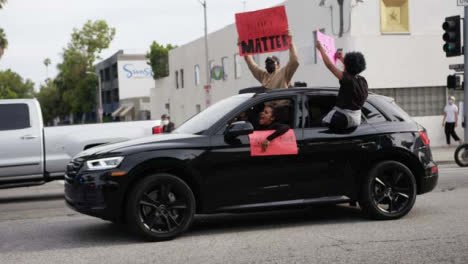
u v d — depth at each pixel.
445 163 16.55
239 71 34.34
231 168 6.84
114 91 84.19
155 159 6.56
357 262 5.45
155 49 54.44
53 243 6.75
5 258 6.06
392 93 22.00
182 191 6.64
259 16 8.87
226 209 6.86
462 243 6.12
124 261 5.74
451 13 22.16
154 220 6.56
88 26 66.31
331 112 7.24
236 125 6.68
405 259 5.54
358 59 7.14
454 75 17.09
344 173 7.26
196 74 42.97
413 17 22.02
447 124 21.19
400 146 7.45
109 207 6.49
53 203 10.68
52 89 89.81
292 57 8.60
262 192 6.96
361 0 21.64
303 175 7.10
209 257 5.79
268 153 6.95
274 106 7.18
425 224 7.17
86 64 66.75
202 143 6.79
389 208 7.50
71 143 11.50
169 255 5.93
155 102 56.00
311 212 8.31
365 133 7.34
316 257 5.67
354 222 7.43
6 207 10.48
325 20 23.59
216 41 37.78
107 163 6.54
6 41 44.69
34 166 11.34
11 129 11.30
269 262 5.53
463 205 8.53
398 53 21.91
